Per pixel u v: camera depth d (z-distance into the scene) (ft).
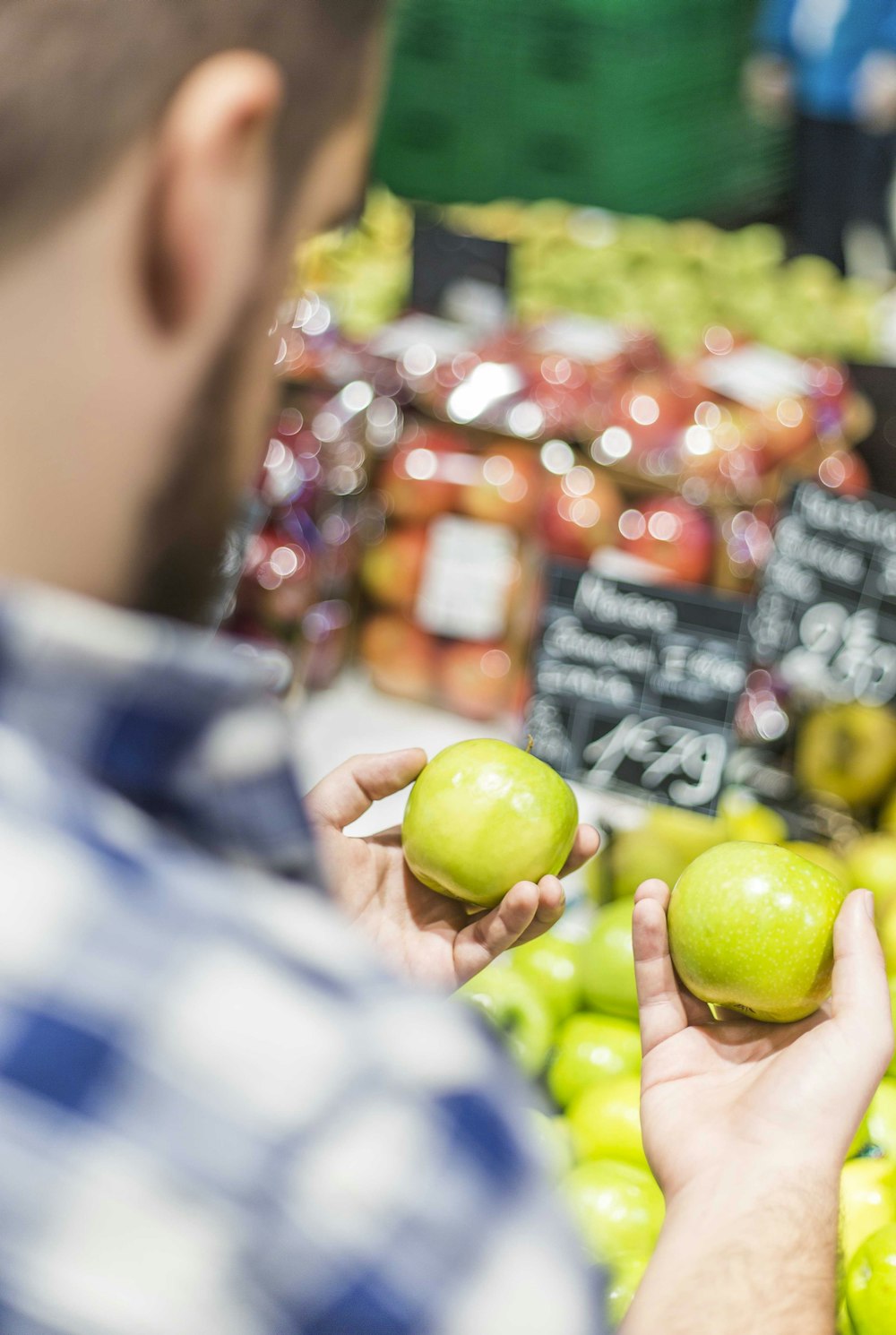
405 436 7.13
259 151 1.58
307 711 6.89
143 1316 1.26
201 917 1.43
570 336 7.61
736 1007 3.45
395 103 9.29
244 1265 1.29
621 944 5.08
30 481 1.54
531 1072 4.93
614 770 5.91
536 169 9.46
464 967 3.75
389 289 8.18
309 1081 1.35
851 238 10.21
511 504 6.83
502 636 6.91
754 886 3.41
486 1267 1.34
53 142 1.44
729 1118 2.95
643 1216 4.17
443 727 7.02
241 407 1.69
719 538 6.84
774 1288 2.47
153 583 1.69
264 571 6.64
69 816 1.44
